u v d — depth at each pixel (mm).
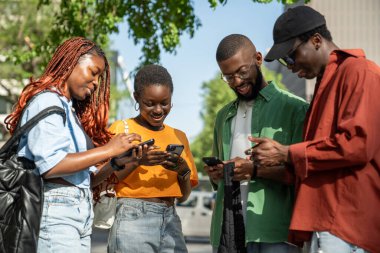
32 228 3838
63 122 4000
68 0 10703
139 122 5129
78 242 4051
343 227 3908
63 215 3992
